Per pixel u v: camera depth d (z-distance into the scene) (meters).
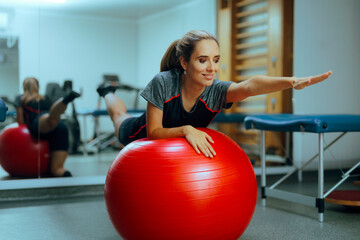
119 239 1.73
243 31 3.57
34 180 2.74
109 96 2.40
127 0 3.57
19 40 3.05
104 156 3.35
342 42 3.61
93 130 3.35
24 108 2.93
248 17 3.57
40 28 3.25
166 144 1.34
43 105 3.03
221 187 1.27
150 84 1.50
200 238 1.28
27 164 2.83
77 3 3.39
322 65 3.53
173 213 1.24
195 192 1.24
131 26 3.62
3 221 2.05
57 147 3.00
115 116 2.24
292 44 3.43
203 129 1.49
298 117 2.08
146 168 1.28
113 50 3.58
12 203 2.53
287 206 2.42
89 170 3.18
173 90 1.49
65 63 3.38
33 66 3.09
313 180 3.41
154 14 3.62
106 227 1.93
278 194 2.33
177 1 3.53
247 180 1.37
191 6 3.51
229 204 1.29
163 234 1.26
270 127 2.26
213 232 1.29
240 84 1.47
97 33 3.51
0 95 2.91
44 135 2.95
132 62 3.66
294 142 3.47
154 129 1.48
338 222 2.01
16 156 2.80
